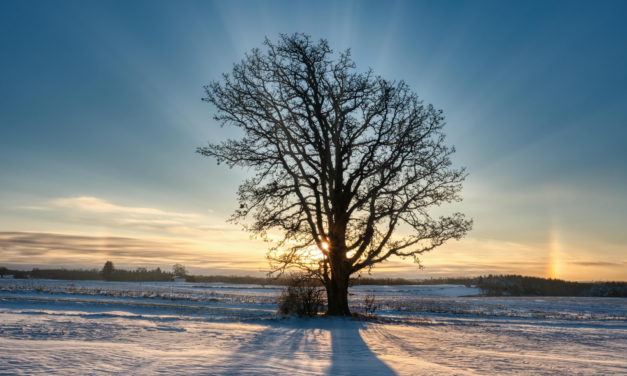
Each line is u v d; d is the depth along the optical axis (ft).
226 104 78.74
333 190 77.36
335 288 77.00
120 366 27.55
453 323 80.02
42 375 23.82
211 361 31.17
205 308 85.51
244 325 60.75
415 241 76.18
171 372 26.27
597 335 67.10
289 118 78.74
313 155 80.12
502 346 49.80
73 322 53.93
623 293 358.23
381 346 45.37
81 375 24.27
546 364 35.94
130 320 59.77
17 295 98.68
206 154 77.46
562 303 192.13
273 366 30.12
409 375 28.66
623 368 35.04
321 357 36.29
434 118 78.69
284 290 78.07
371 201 76.69
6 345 34.17
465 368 32.63
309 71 79.77
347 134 78.59
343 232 76.95
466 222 76.23
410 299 203.41
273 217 76.95
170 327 54.39
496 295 338.34
